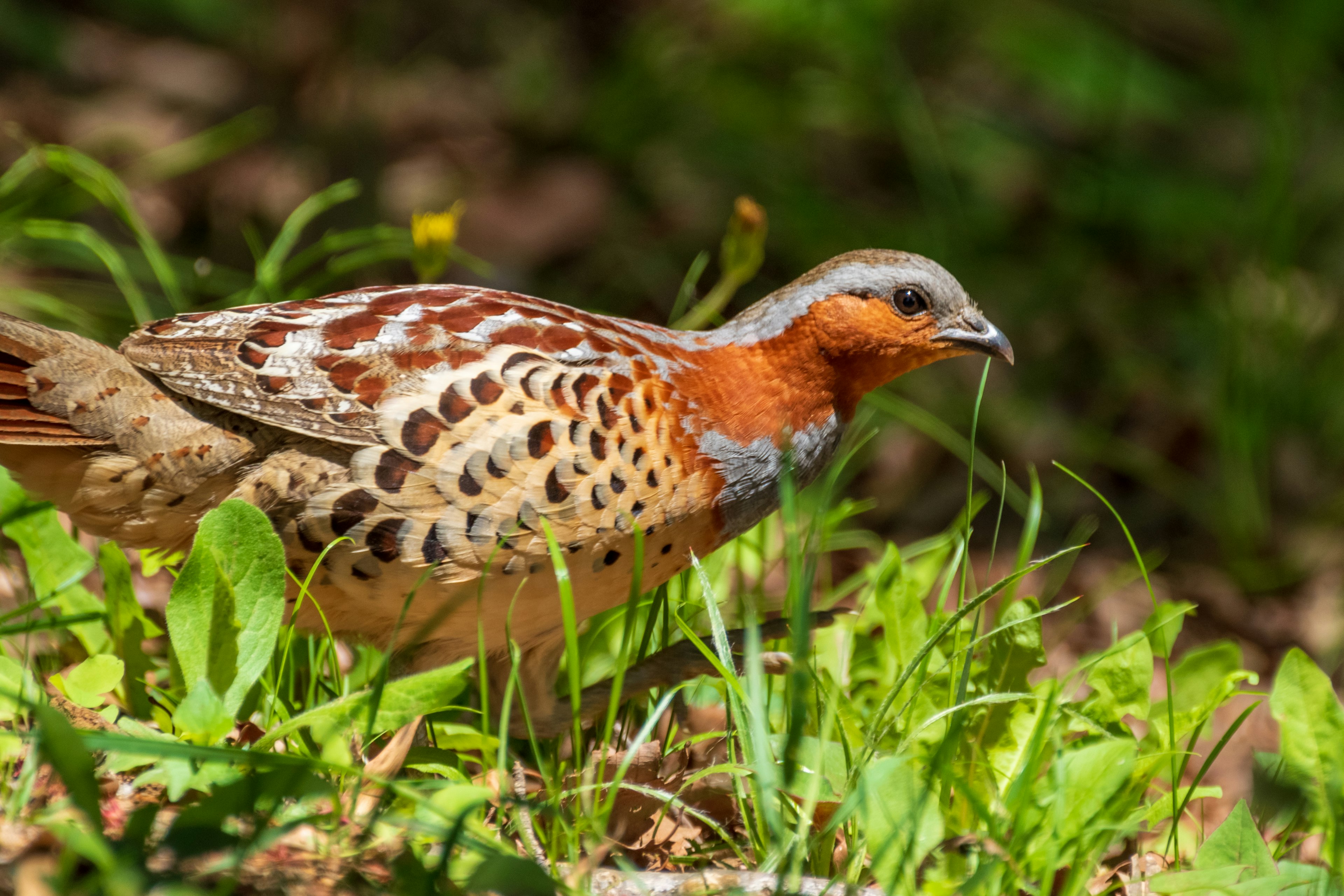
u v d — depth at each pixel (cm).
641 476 646
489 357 626
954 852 565
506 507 616
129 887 425
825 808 612
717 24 1661
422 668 690
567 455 622
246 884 464
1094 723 635
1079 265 1509
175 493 622
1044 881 543
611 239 1481
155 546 652
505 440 612
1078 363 1429
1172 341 1463
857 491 1248
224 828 486
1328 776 637
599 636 782
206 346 622
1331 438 1352
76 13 1700
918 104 1598
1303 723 646
